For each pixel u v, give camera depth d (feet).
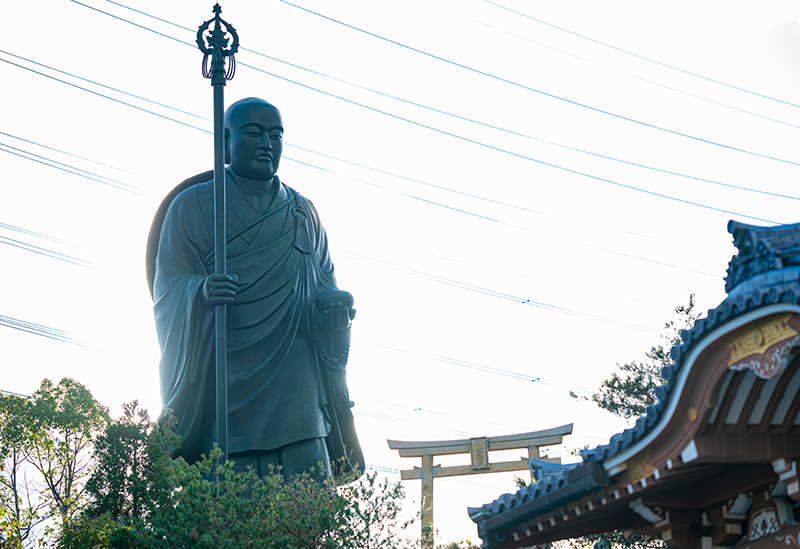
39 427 85.71
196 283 96.37
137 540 62.64
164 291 99.60
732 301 31.24
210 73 82.28
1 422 85.35
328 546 60.80
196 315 94.89
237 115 106.52
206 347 94.68
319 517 60.44
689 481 41.86
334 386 102.42
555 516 43.19
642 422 36.88
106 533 63.10
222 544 59.72
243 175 105.70
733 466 40.73
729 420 35.22
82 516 67.10
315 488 65.16
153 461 67.82
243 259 100.89
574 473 40.37
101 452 68.08
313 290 105.50
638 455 38.11
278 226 104.63
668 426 35.78
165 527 61.05
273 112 107.34
